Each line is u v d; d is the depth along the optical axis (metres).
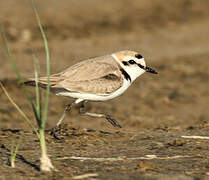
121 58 10.60
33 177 7.28
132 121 14.88
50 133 10.73
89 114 10.83
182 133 11.07
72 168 7.83
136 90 20.19
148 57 26.05
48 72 7.64
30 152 8.88
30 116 14.84
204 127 11.98
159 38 30.59
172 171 7.75
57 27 29.73
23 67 21.67
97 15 32.56
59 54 25.23
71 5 33.19
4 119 14.11
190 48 28.50
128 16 33.50
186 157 8.70
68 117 15.34
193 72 23.27
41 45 26.66
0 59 23.16
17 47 25.80
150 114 16.44
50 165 7.68
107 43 28.45
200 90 20.47
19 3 32.09
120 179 7.18
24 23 29.22
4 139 9.97
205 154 8.94
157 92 19.98
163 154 8.90
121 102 18.16
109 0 35.34
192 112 17.06
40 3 32.69
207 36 31.44
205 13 36.16
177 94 19.75
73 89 9.82
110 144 9.73
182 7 36.56
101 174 7.48
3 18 29.23
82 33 29.78
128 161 8.35
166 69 23.77
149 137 10.50
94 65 10.25
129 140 10.16
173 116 16.22
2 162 8.10
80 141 9.95
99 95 10.20
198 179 7.16
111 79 10.27
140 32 31.47
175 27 33.28
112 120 10.93
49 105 16.73
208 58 26.02
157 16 34.47
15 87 18.00
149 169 7.83
